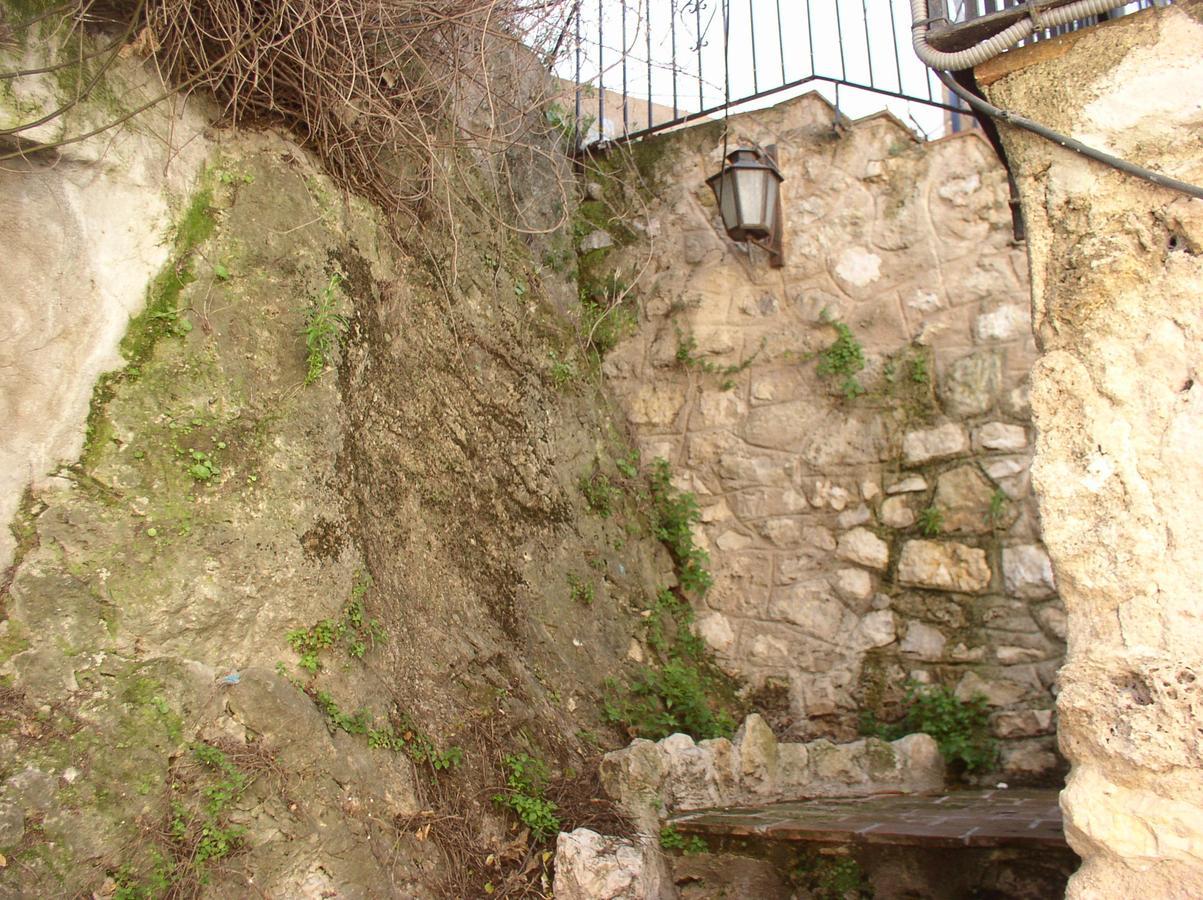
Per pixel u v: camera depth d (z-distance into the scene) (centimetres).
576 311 565
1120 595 206
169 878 254
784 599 530
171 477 285
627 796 357
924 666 502
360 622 321
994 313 518
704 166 579
